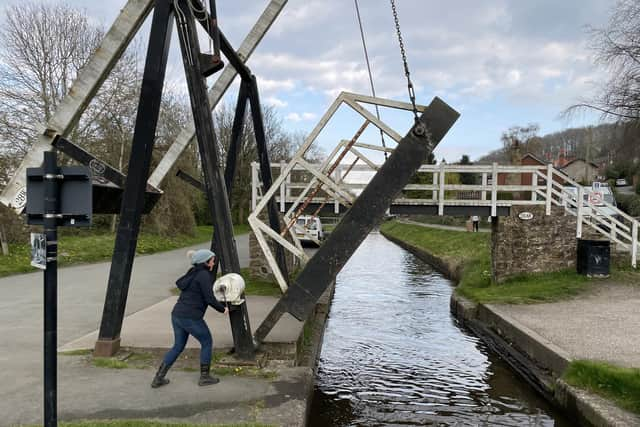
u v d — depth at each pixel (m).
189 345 6.54
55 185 3.00
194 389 5.13
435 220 48.44
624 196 31.48
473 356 8.94
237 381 5.42
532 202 12.69
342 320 11.86
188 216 31.34
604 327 8.45
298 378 5.59
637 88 18.19
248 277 13.20
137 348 6.37
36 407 4.57
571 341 7.57
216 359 6.05
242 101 9.17
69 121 6.19
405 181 6.01
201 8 6.50
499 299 11.01
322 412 6.31
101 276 14.23
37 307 9.38
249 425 4.25
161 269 16.56
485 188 12.49
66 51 23.30
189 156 30.28
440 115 5.97
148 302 10.38
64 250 18.42
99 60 6.19
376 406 6.54
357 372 7.97
